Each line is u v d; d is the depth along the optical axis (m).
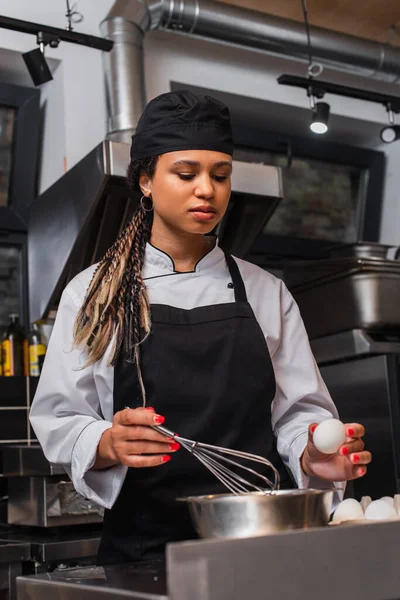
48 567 2.18
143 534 1.32
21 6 3.00
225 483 1.15
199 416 1.36
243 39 3.18
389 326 2.93
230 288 1.51
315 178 3.93
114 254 1.48
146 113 1.41
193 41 3.41
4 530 2.54
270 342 1.50
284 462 1.45
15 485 2.48
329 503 1.08
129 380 1.38
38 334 2.94
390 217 4.04
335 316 3.02
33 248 3.03
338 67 3.46
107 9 3.19
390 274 2.92
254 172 2.77
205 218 1.34
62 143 3.06
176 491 1.33
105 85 2.96
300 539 0.90
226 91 3.46
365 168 4.05
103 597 0.98
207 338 1.40
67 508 2.35
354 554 0.94
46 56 3.04
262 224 2.92
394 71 3.53
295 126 3.84
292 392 1.50
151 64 3.29
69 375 1.41
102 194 2.57
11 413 2.79
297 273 3.17
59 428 1.36
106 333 1.39
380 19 3.43
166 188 1.36
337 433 1.18
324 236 3.97
